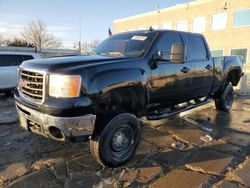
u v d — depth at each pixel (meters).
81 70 3.35
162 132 5.33
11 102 8.91
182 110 5.28
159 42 4.53
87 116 3.32
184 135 5.16
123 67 3.80
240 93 10.97
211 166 3.84
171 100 4.95
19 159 3.99
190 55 5.32
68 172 3.60
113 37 5.15
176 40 4.97
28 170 3.64
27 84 3.60
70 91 3.25
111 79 3.57
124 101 4.01
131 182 3.37
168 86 4.63
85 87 3.32
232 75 7.50
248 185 3.32
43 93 3.35
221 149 4.49
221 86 6.91
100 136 3.50
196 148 4.52
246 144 4.73
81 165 3.80
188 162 3.96
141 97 4.14
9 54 10.22
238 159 4.10
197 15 30.11
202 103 6.15
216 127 5.76
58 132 3.35
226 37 27.30
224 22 27.39
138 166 3.82
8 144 4.60
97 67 3.51
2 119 6.27
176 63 4.77
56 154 4.17
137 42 4.55
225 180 3.45
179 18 32.25
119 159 3.73
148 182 3.37
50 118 3.23
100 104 3.54
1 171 3.60
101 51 4.79
